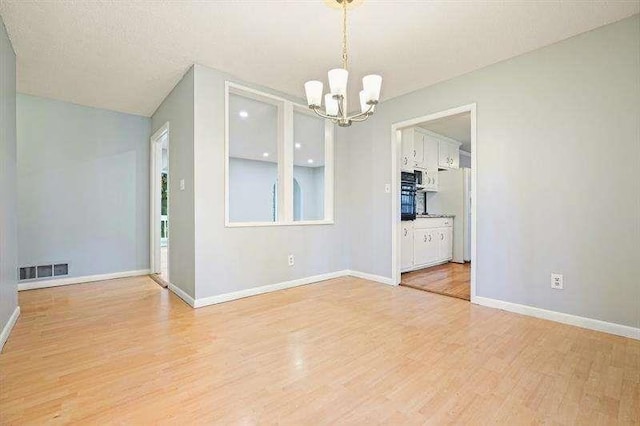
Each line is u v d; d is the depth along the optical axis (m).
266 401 1.49
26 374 1.72
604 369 1.77
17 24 2.26
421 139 5.05
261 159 8.07
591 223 2.37
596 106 2.34
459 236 5.42
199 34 2.42
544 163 2.59
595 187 2.35
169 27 2.33
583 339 2.18
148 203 4.52
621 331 2.23
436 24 2.28
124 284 3.87
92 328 2.40
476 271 3.02
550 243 2.56
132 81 3.30
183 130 3.18
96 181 4.11
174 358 1.92
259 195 8.37
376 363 1.85
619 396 1.52
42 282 3.70
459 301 3.10
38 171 3.72
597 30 2.33
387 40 2.50
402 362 1.86
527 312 2.69
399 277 3.80
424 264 4.80
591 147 2.37
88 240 4.05
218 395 1.54
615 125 2.27
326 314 2.72
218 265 3.06
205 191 2.98
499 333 2.29
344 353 1.98
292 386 1.62
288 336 2.25
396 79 3.22
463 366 1.81
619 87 2.25
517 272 2.75
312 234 3.89
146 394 1.54
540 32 2.38
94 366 1.82
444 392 1.56
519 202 2.73
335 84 1.83
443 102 3.26
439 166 5.50
